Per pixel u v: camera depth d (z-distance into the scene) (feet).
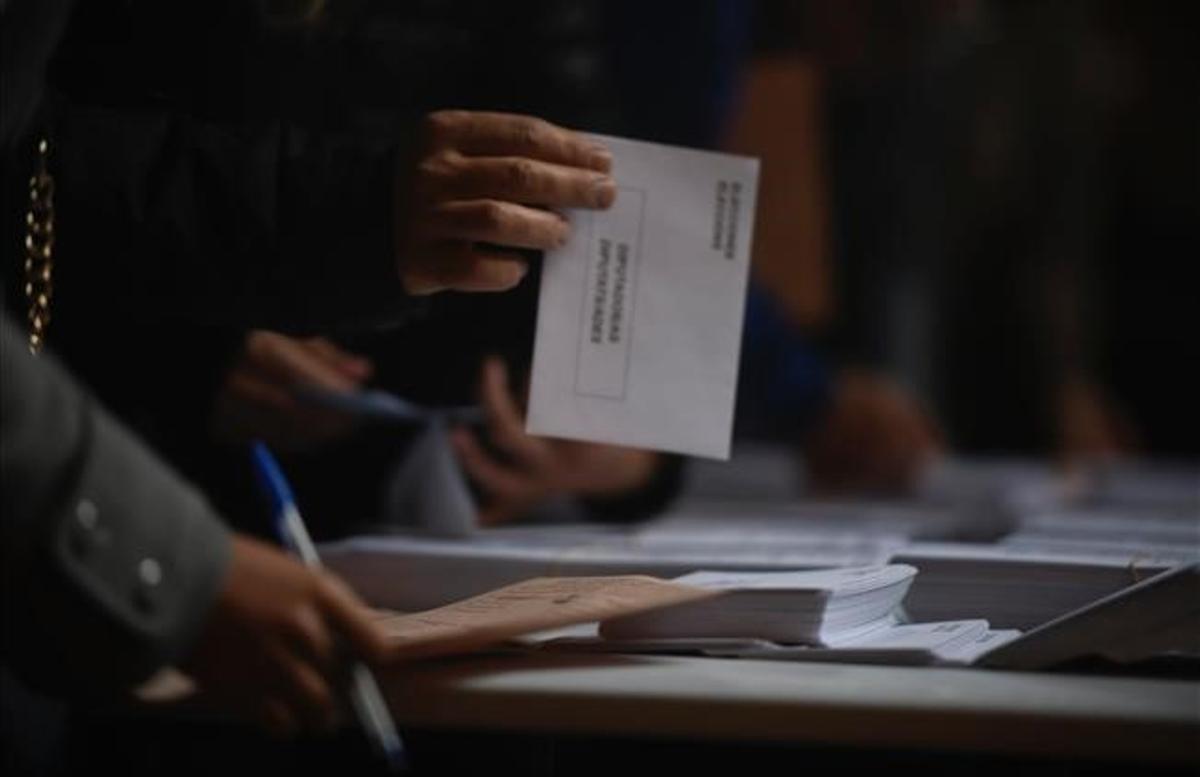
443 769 10.69
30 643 7.33
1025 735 7.51
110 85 11.64
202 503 7.55
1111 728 7.46
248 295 10.46
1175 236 41.63
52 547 7.14
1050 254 31.42
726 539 13.94
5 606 7.26
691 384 10.00
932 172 28.84
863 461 25.22
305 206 10.23
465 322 14.73
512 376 15.10
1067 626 8.59
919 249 28.73
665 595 8.66
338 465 14.49
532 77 15.88
